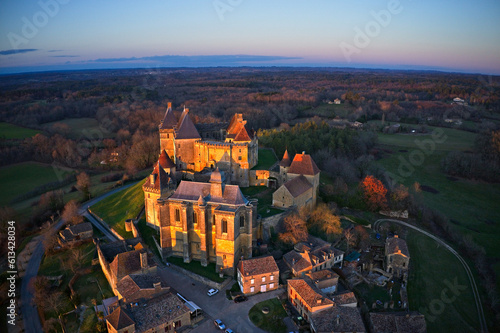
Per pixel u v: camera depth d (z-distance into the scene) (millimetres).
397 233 114062
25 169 150500
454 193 148625
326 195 131000
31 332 74812
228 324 73000
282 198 108875
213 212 88062
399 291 88625
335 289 84875
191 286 84375
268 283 83750
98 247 92000
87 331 70750
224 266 87875
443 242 114375
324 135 187500
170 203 91312
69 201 130500
